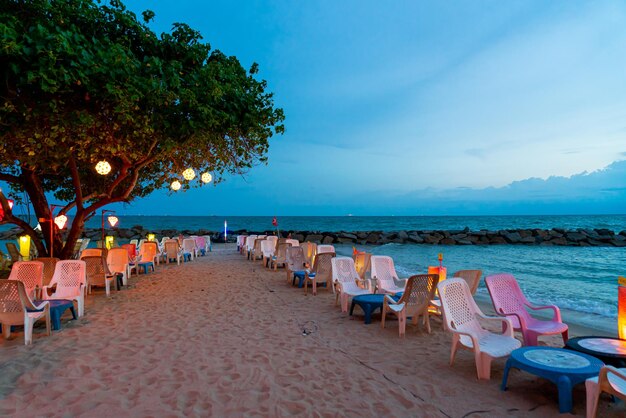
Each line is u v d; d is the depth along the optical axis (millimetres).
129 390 3820
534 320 5152
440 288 4539
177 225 83500
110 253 9914
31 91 5348
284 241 13727
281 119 8539
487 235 36219
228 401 3619
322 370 4383
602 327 7160
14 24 4914
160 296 8602
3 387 3855
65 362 4539
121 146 6777
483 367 4082
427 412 3406
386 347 5203
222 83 7336
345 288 7398
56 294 6645
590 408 3088
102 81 5332
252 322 6469
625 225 68625
